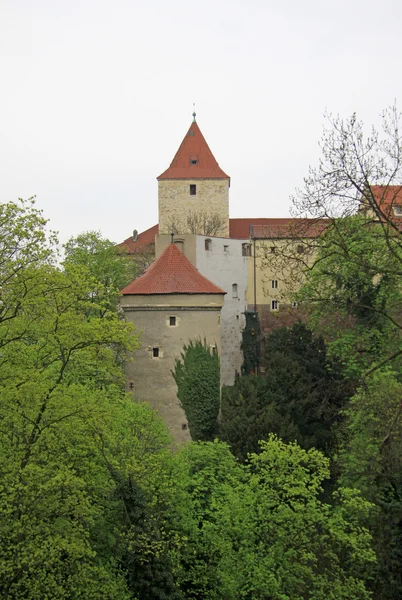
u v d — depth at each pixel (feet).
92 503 85.25
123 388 159.33
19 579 69.36
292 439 142.10
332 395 152.97
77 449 81.76
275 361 160.25
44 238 80.33
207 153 315.58
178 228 310.04
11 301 80.59
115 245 224.33
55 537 69.82
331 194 78.07
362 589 86.99
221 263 243.40
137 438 99.04
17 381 78.59
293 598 85.61
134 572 78.28
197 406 156.15
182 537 86.38
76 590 73.61
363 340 114.11
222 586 88.58
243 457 139.54
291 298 103.35
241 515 89.45
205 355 158.30
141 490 83.20
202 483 103.71
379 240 96.07
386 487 100.99
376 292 98.68
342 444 142.61
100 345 92.32
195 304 158.81
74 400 79.25
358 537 88.74
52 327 84.79
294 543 88.43
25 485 69.82
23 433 77.71
